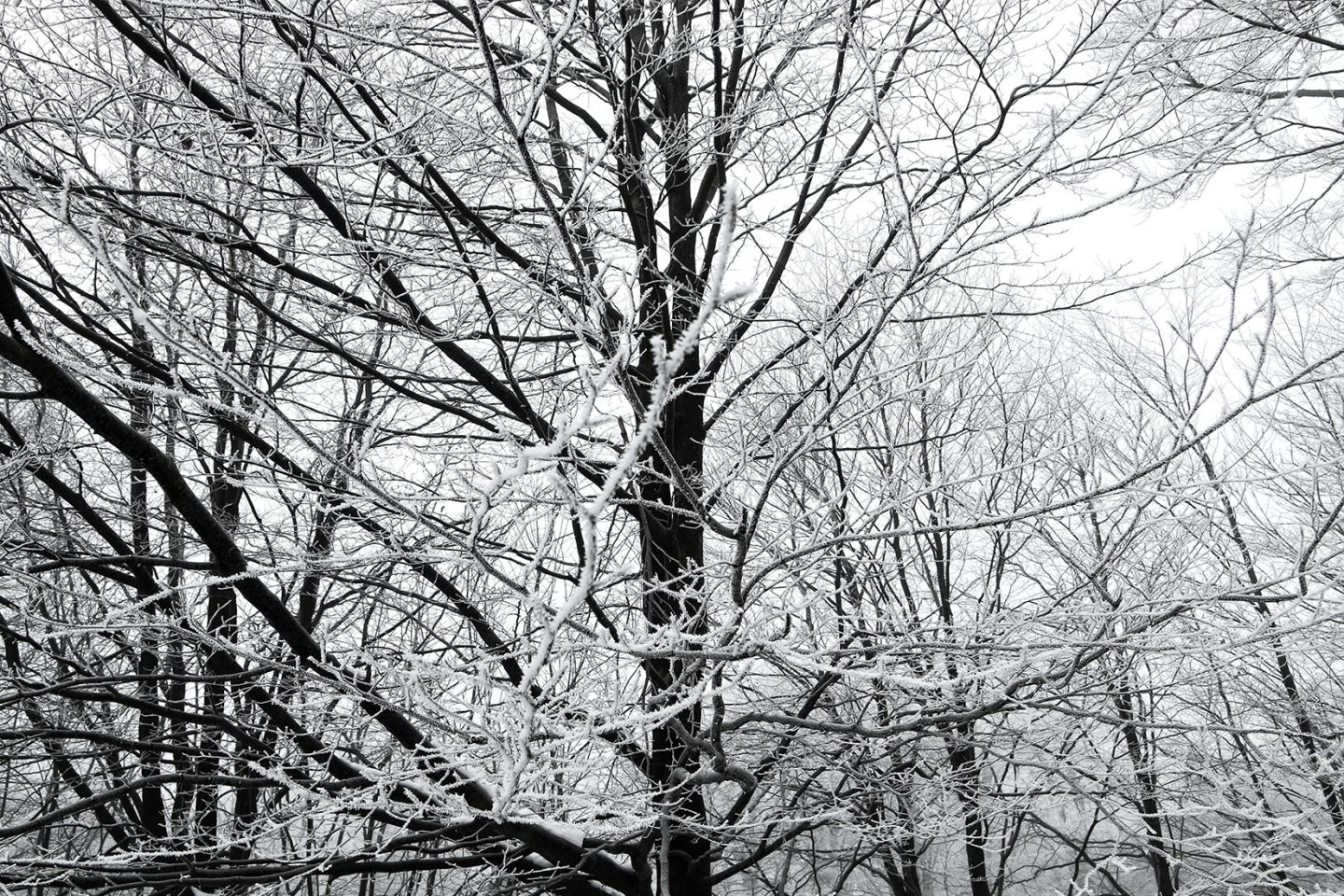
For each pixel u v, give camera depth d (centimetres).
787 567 410
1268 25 511
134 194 449
